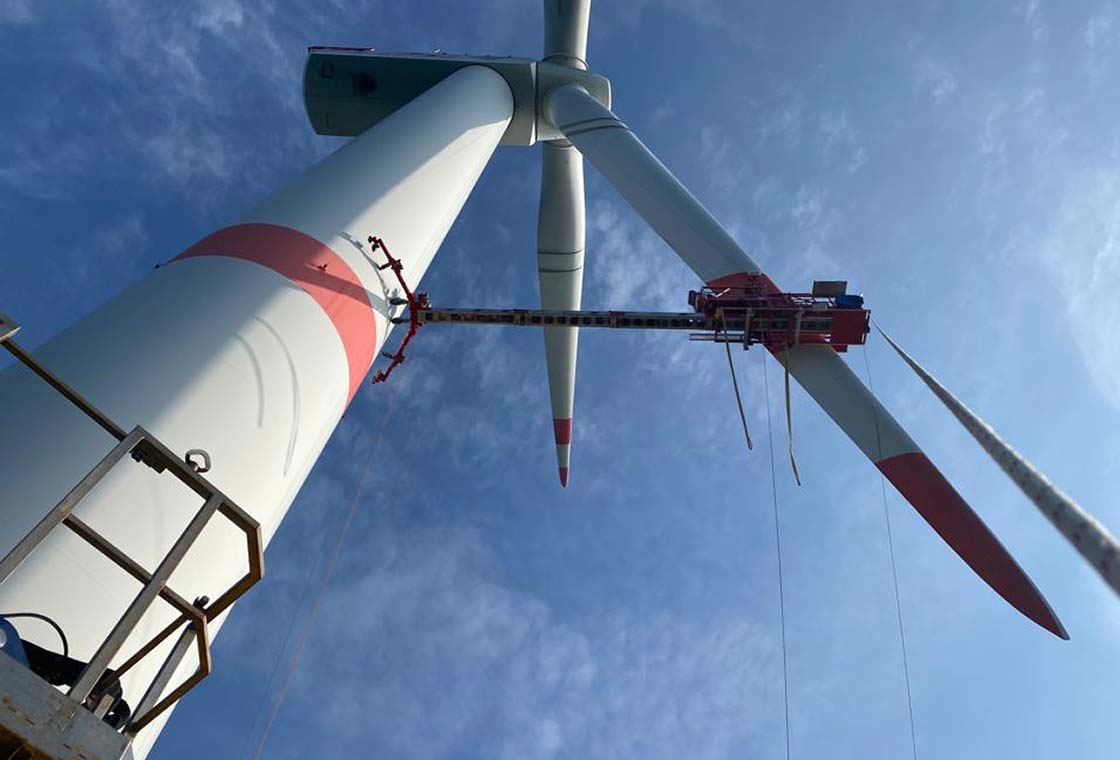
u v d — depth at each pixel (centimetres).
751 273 1436
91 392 803
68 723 378
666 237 1628
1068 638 1054
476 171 1714
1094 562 212
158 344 887
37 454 734
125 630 439
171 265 1025
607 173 1830
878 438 1259
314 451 1055
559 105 2073
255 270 1040
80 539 698
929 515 1195
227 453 860
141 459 523
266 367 951
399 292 1287
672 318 1375
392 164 1407
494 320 1357
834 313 1296
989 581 1124
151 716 486
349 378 1117
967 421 348
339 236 1192
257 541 541
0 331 496
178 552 489
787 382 1327
